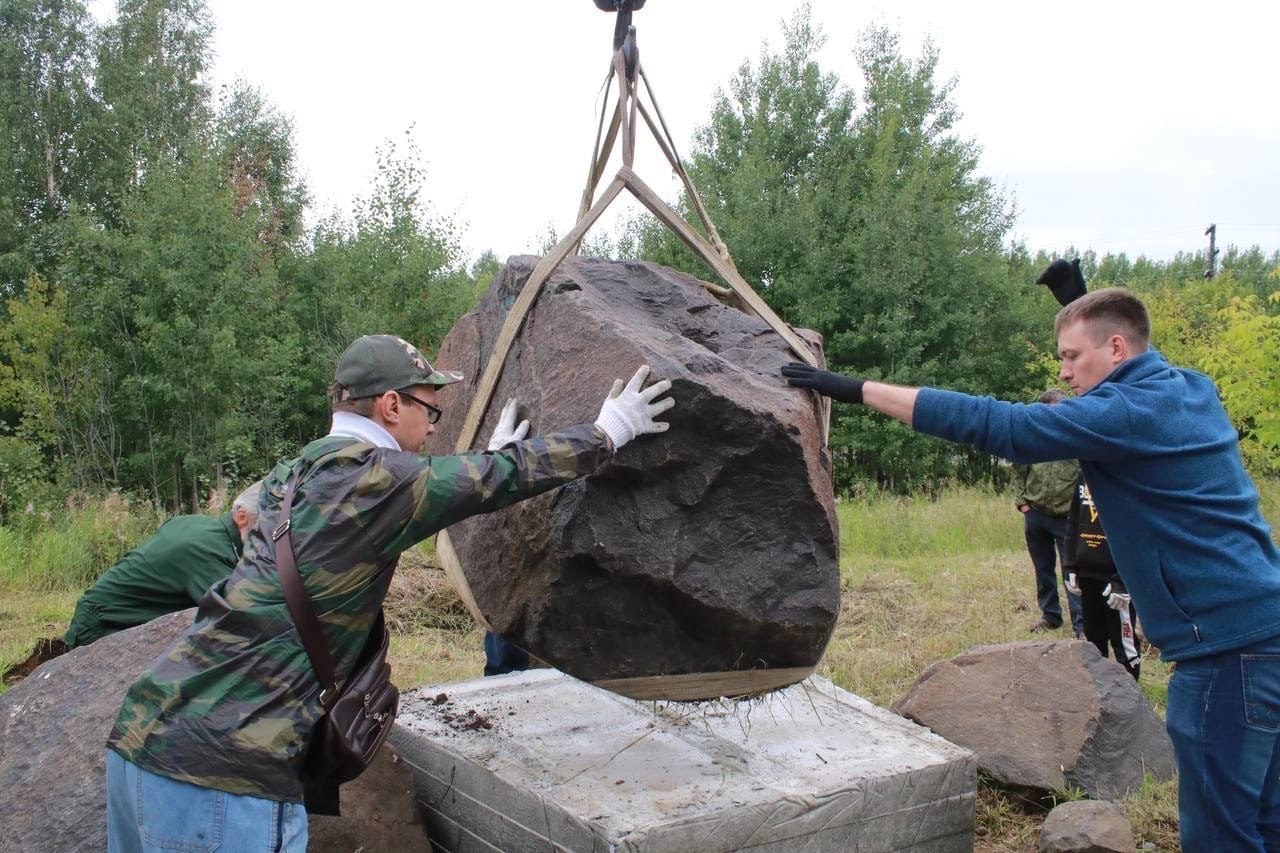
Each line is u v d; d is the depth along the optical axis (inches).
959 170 958.4
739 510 104.5
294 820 84.1
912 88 936.9
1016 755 159.5
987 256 872.3
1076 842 132.0
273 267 738.2
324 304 765.3
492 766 118.4
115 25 890.1
